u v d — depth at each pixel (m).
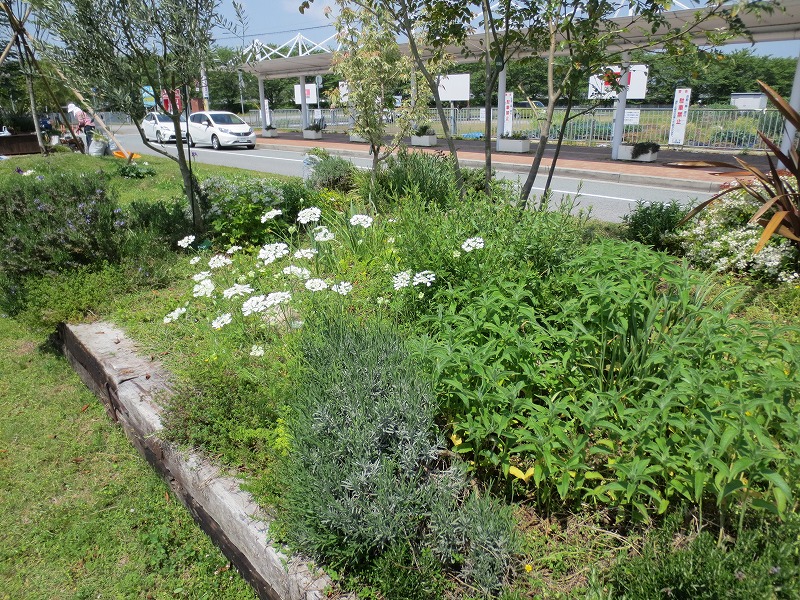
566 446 2.38
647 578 1.87
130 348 4.23
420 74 8.91
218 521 2.77
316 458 2.27
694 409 2.26
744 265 5.18
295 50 30.48
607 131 23.06
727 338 2.57
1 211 5.84
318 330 3.16
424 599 2.03
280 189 7.18
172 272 5.68
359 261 5.05
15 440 3.88
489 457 2.47
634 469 2.14
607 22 5.85
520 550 2.18
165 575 2.82
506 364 2.85
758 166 14.64
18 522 3.19
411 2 6.60
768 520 2.19
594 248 3.77
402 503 2.17
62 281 5.09
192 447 3.06
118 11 5.62
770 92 5.17
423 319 3.26
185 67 5.88
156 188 11.98
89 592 2.74
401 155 8.77
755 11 5.02
